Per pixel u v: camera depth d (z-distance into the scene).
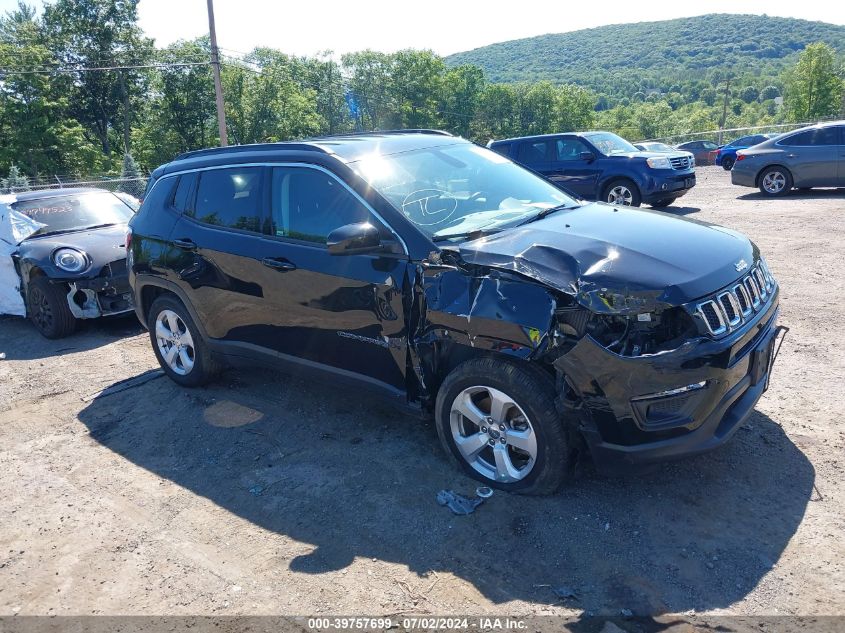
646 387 2.93
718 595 2.71
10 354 6.72
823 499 3.27
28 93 50.94
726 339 3.01
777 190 13.67
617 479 3.54
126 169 41.09
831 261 7.66
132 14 60.25
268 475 3.90
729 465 3.61
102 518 3.60
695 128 129.62
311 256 3.97
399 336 3.62
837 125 12.95
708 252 3.36
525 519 3.26
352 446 4.14
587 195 12.98
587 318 3.04
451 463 3.76
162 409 4.96
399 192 3.86
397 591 2.86
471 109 98.69
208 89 57.53
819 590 2.69
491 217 3.95
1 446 4.57
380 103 81.56
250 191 4.45
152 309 5.30
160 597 2.94
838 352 5.03
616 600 2.71
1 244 7.36
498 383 3.28
